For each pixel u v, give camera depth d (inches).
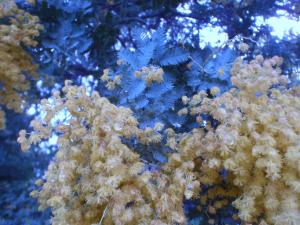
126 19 104.0
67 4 94.8
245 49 68.7
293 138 47.3
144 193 49.7
